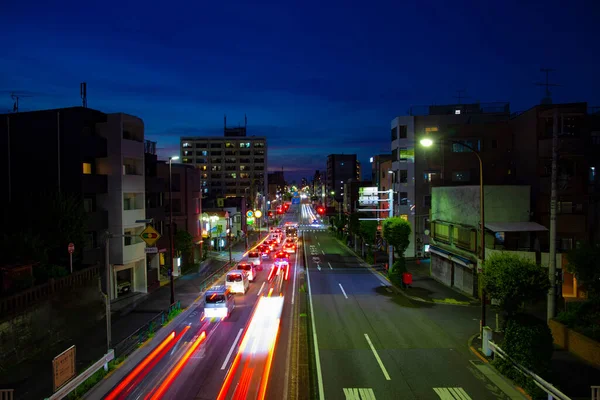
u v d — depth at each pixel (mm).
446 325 21125
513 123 41844
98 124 30141
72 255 25406
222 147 129250
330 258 50438
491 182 42719
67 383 12727
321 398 12828
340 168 137125
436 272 35219
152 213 35375
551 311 17719
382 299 27750
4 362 16500
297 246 62156
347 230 66312
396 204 50812
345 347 17766
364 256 49719
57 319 20031
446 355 16688
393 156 52656
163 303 28266
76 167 28000
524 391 13102
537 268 15031
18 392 14320
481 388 13500
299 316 23359
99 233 29281
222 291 24312
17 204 26047
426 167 49250
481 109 52531
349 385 13797
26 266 19281
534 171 35156
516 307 15133
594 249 18766
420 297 27828
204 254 52000
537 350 13133
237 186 128625
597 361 14938
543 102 39938
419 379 14258
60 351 18797
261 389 13805
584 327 16672
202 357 17047
